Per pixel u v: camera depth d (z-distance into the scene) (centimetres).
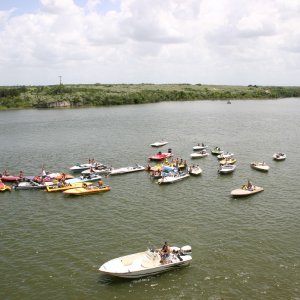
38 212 6731
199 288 4372
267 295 4219
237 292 4281
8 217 6512
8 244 5466
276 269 4722
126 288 4394
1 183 8156
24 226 6112
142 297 4231
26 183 8169
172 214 6519
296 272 4653
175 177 8525
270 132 15938
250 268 4750
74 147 12850
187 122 19475
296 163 10262
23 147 12962
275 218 6291
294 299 4144
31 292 4328
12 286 4438
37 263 4925
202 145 12431
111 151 12131
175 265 4725
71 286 4434
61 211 6756
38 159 11088
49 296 4256
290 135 15088
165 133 15812
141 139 14362
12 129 17550
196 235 5662
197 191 7812
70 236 5694
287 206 6850
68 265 4869
